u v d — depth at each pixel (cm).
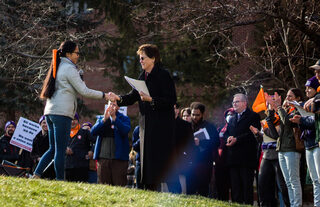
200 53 2134
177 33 1773
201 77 2120
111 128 964
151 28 2019
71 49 754
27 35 1686
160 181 655
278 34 1750
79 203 625
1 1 1714
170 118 670
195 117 1017
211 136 999
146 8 1942
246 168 946
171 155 661
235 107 983
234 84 1845
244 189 942
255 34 1825
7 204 562
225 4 1577
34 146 1110
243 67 1908
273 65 1694
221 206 718
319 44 1539
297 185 831
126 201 670
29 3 1756
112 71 2202
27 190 640
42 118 1128
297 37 1709
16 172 930
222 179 1032
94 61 2372
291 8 1532
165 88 671
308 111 743
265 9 1545
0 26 1728
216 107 2066
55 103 725
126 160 971
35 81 1633
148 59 682
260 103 939
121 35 2155
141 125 673
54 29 1839
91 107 2781
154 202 677
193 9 1611
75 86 729
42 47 1708
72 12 2005
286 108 892
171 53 2141
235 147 955
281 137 850
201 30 1614
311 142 775
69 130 739
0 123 1995
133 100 756
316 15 1606
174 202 688
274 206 933
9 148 1170
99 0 2102
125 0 2072
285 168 850
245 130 959
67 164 1038
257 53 1825
